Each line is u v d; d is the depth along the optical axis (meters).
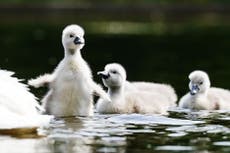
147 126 13.73
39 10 62.19
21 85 13.52
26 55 31.34
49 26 49.69
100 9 63.78
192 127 13.66
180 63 28.73
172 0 65.38
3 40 39.44
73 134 12.60
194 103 17.58
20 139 12.02
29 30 46.41
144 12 64.25
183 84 22.02
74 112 15.49
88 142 11.84
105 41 39.41
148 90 19.03
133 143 11.83
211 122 14.48
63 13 62.19
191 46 36.75
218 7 64.31
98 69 25.98
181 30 48.50
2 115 12.55
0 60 28.98
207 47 36.19
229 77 23.80
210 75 24.41
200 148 11.43
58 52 33.06
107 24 53.03
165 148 11.41
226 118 15.29
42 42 38.38
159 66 27.58
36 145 11.49
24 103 13.01
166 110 17.06
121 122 14.27
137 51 34.00
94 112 16.52
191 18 60.81
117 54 32.38
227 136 12.59
